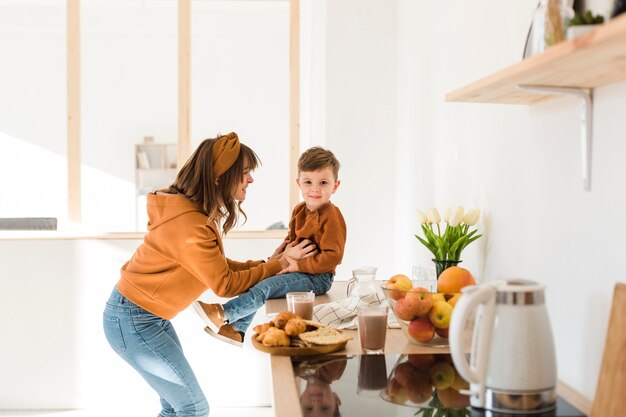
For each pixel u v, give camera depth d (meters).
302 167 2.39
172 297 2.30
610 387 1.14
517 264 1.71
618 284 1.17
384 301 2.08
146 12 4.00
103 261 3.83
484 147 1.97
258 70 4.07
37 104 3.96
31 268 3.81
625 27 0.83
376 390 1.29
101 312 3.84
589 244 1.33
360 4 3.37
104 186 4.00
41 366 3.85
